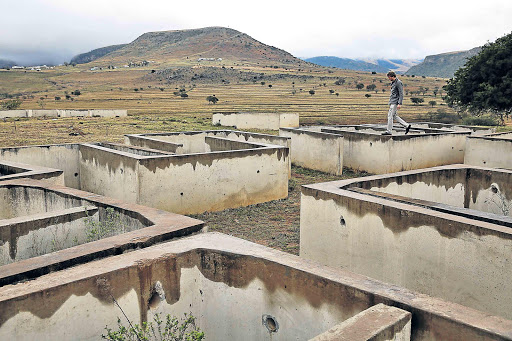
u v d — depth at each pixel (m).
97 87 130.50
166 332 4.23
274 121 35.91
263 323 4.40
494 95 24.72
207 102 81.50
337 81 126.75
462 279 5.70
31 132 34.44
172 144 14.77
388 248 6.48
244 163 13.15
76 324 3.83
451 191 8.99
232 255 4.50
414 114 53.47
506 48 24.72
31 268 4.14
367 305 3.68
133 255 4.40
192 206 12.24
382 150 17.23
